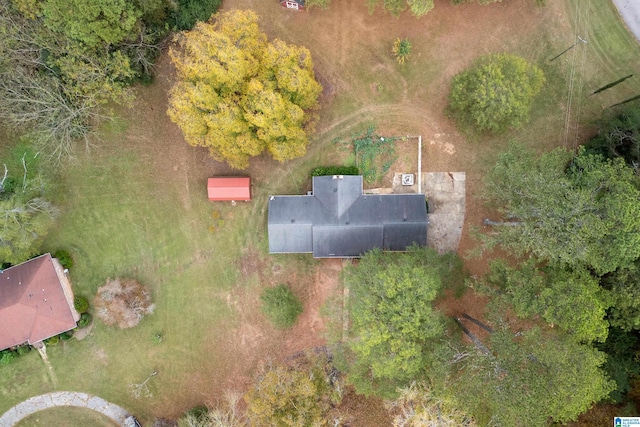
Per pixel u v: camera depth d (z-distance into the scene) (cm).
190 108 3309
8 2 3303
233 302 4112
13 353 3991
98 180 4116
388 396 3491
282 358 4072
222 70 3195
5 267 3988
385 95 4072
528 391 2923
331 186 3928
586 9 4044
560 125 4069
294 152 3653
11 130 3931
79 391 4100
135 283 4053
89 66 3438
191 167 4112
